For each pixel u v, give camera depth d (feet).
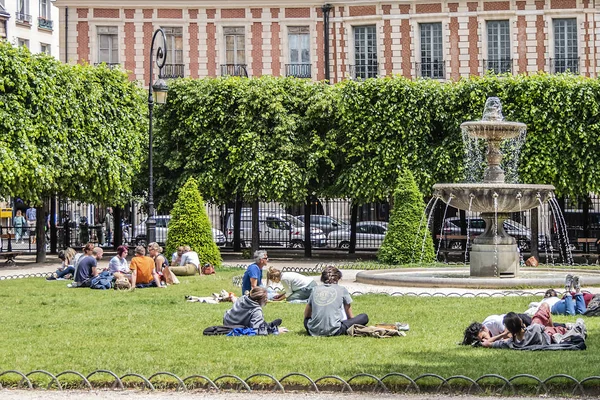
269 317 56.13
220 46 173.58
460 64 168.45
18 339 48.34
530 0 166.40
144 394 36.47
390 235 100.22
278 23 172.96
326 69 171.94
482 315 55.77
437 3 168.66
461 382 36.29
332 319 48.52
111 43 173.47
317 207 166.81
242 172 121.08
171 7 173.06
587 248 121.90
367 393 36.09
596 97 114.52
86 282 78.33
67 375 38.68
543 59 166.71
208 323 53.98
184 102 124.26
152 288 76.48
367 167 119.65
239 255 131.03
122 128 120.98
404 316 55.62
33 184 108.68
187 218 99.50
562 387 35.78
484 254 76.23
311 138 123.13
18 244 159.94
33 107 109.70
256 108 123.24
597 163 114.32
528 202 75.25
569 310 54.34
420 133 119.34
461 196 75.10
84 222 145.07
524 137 107.45
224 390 36.88
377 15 170.09
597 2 165.37
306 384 36.76
